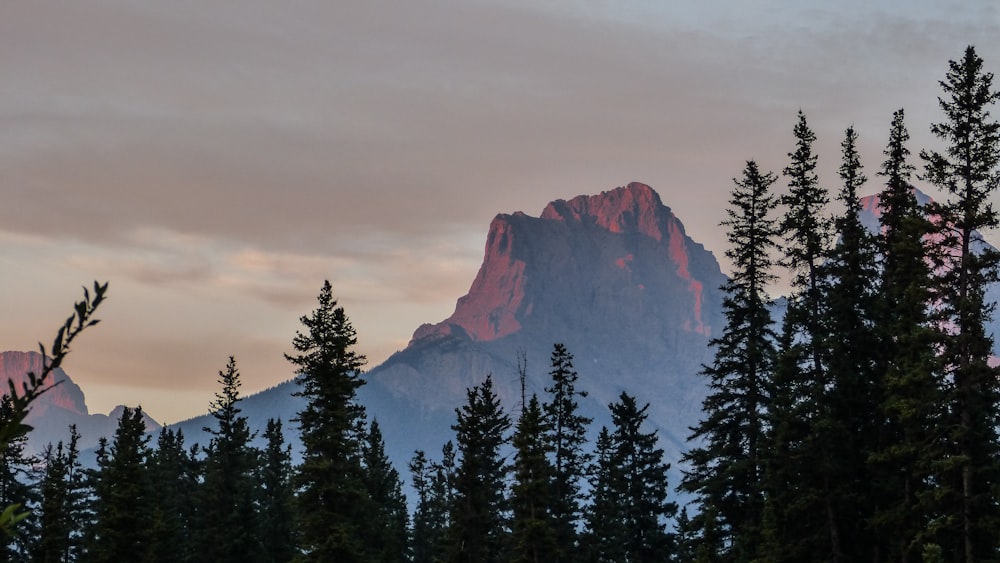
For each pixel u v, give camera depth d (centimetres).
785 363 5528
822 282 5784
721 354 6375
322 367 7175
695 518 6612
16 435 930
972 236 4459
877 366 5544
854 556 5650
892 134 5634
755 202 6384
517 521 7288
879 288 5650
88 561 7875
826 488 5525
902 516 5016
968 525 4466
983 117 4431
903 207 5597
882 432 5462
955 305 4425
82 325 924
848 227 5697
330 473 7188
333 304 7294
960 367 4450
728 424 6438
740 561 6178
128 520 7788
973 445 4566
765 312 6256
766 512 5766
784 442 5622
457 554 7938
